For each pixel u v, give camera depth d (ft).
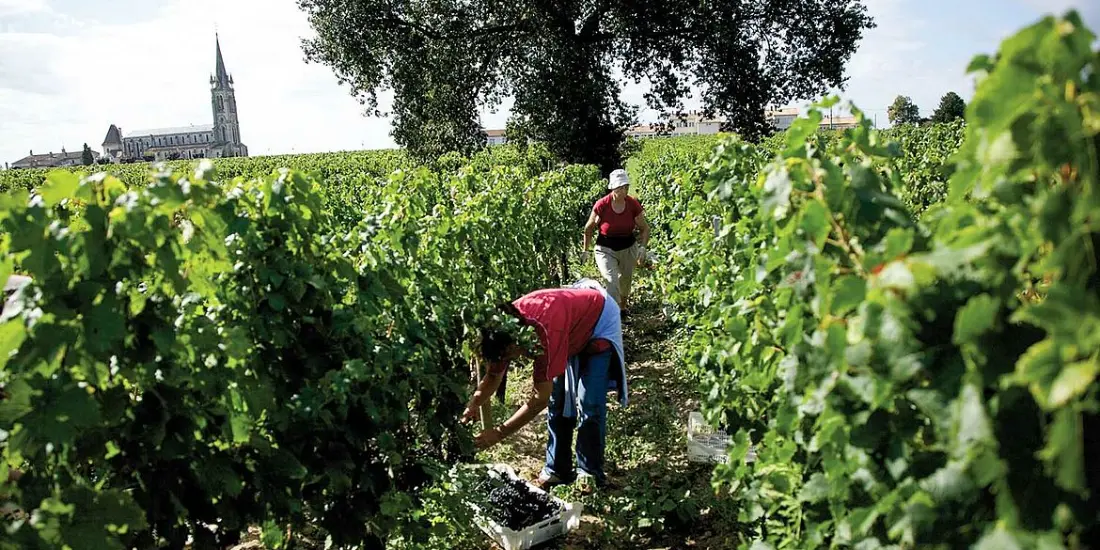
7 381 7.30
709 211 20.38
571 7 73.97
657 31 74.59
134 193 7.91
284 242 10.58
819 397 6.51
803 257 7.14
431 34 74.59
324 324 10.65
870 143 8.68
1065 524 4.50
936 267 4.88
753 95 75.66
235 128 641.40
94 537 7.27
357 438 10.57
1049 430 4.39
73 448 7.88
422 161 81.10
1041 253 5.15
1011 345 4.77
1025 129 4.24
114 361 8.16
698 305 20.44
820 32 76.54
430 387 12.12
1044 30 4.11
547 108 79.10
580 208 46.75
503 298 20.13
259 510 9.64
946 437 5.15
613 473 16.92
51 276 7.34
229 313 10.00
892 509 5.82
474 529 13.73
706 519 14.56
